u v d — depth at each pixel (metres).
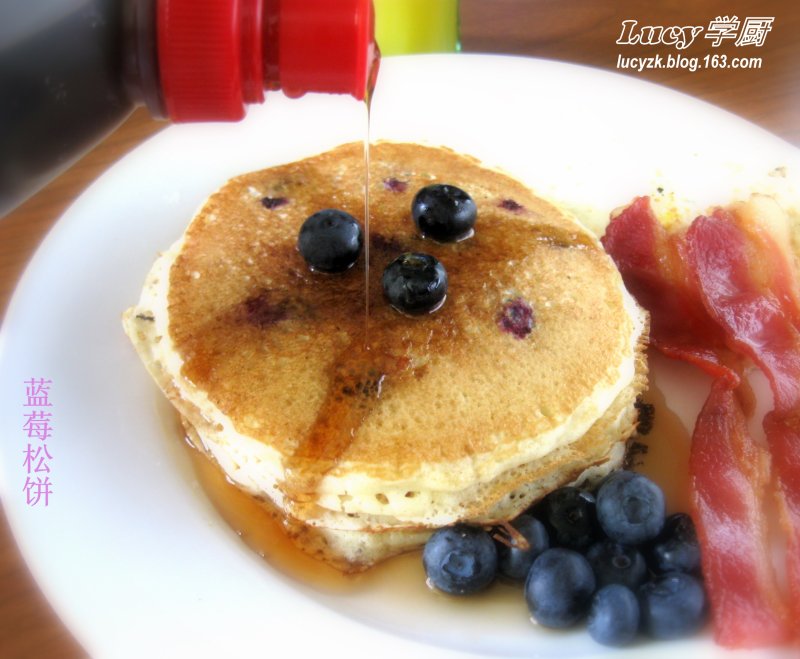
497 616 0.23
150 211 0.29
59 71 0.18
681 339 0.28
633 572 0.22
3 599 0.23
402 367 0.23
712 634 0.22
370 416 0.23
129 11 0.18
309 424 0.23
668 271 0.29
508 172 0.30
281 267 0.25
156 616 0.21
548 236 0.27
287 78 0.18
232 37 0.18
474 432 0.23
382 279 0.24
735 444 0.25
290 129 0.31
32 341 0.25
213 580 0.22
